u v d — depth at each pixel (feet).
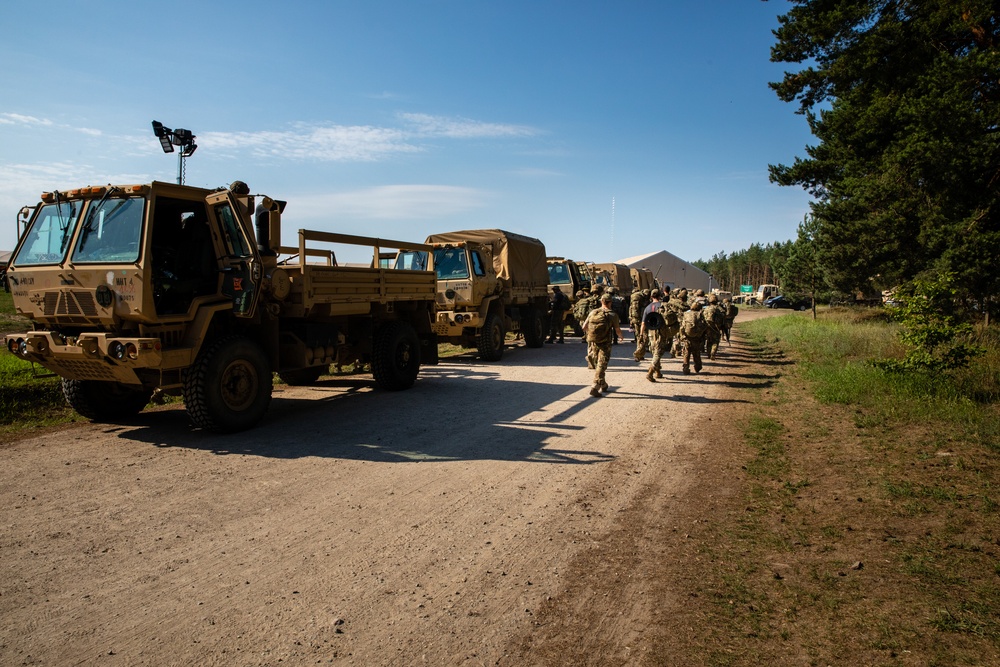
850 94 49.24
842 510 15.39
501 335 50.72
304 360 28.04
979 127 37.50
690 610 10.73
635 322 47.06
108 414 25.98
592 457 20.89
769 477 18.38
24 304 22.99
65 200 22.95
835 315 98.94
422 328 37.83
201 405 22.57
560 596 11.34
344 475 18.67
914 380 28.73
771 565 12.47
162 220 23.48
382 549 13.41
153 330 21.62
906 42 43.04
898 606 10.63
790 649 9.46
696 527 14.62
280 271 25.58
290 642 9.77
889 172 44.42
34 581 11.80
